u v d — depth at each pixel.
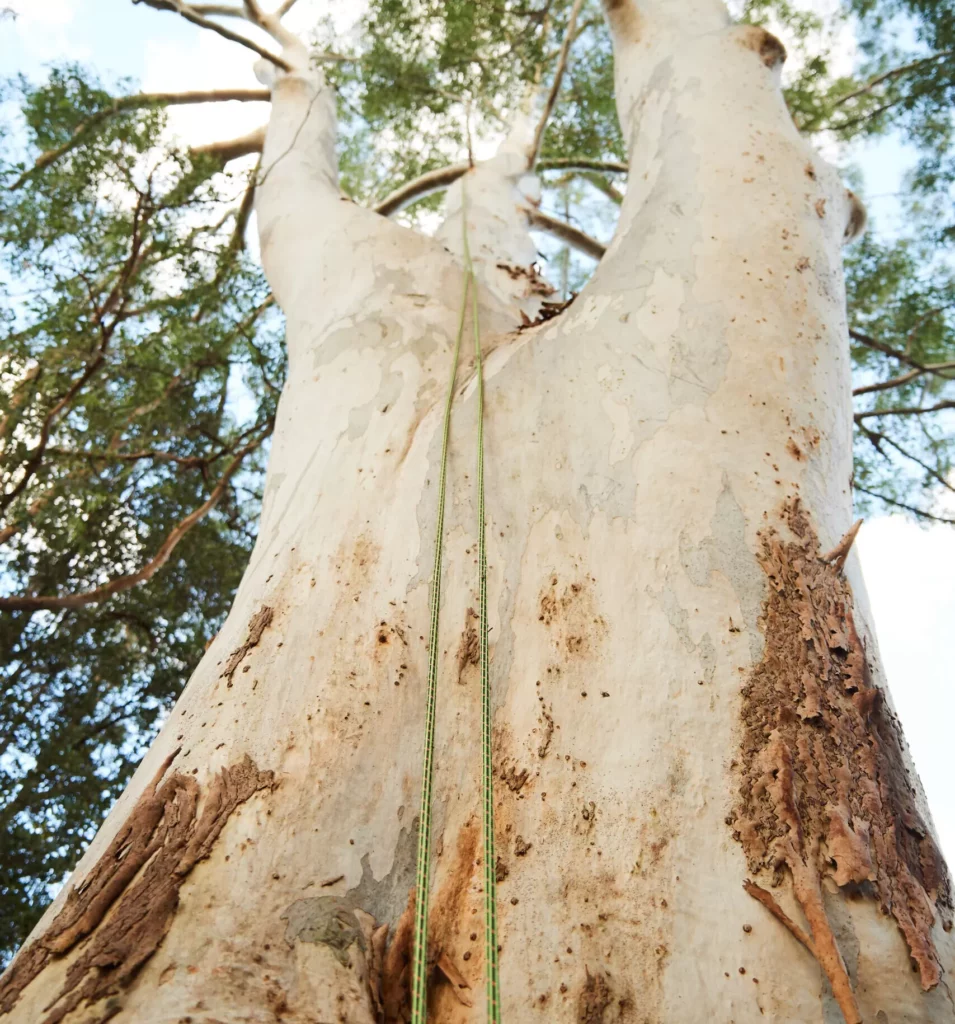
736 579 2.29
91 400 6.98
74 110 6.94
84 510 7.06
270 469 3.41
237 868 1.86
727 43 4.26
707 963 1.70
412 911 1.86
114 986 1.60
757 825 1.85
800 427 2.75
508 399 3.08
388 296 3.89
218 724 2.21
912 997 1.66
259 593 2.65
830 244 3.54
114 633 7.73
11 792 6.65
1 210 6.86
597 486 2.61
